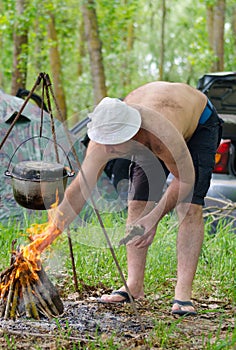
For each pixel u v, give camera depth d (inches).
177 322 174.1
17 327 169.6
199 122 188.1
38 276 176.4
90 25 577.3
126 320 180.1
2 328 167.8
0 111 320.5
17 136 319.0
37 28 684.7
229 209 279.7
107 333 168.7
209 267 245.8
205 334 171.8
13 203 306.8
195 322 181.9
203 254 250.2
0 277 175.8
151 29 987.3
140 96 178.9
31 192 165.6
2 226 281.0
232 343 158.2
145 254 198.4
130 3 701.9
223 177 296.5
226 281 229.0
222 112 331.9
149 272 231.5
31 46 641.0
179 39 965.8
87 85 863.1
